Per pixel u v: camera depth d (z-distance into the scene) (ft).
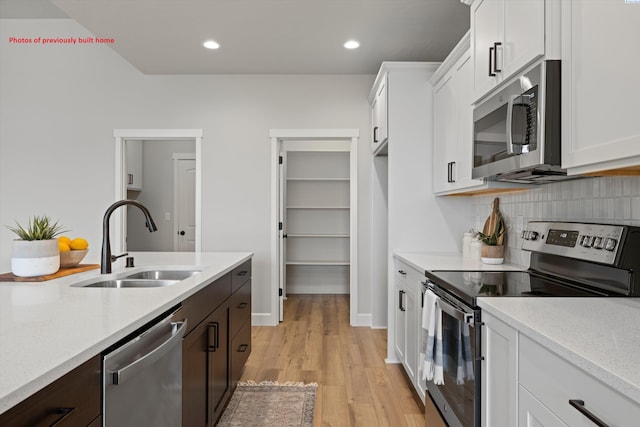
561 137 4.68
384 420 7.52
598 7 4.01
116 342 3.44
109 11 9.75
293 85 14.16
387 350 11.28
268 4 9.45
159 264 7.86
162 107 14.12
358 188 14.14
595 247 5.11
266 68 13.55
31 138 14.10
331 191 19.21
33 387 2.35
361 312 14.08
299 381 9.24
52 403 2.59
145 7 9.55
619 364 2.60
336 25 10.51
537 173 5.73
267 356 10.89
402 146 10.46
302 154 19.22
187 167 19.67
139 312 3.94
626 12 3.61
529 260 7.45
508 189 7.81
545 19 4.81
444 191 9.41
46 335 3.21
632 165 3.67
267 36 11.13
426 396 7.05
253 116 14.17
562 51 4.63
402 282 9.52
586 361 2.71
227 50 12.08
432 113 10.41
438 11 9.78
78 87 14.10
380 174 13.88
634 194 4.99
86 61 14.11
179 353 4.95
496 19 6.10
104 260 6.38
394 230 10.44
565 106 4.57
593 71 4.08
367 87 14.15
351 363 10.41
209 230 14.23
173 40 11.38
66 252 6.46
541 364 3.40
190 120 14.15
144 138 14.26
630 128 3.56
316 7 9.59
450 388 5.71
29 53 14.08
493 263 7.94
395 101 10.46
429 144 10.45
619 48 3.70
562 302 4.52
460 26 10.57
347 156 19.19
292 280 19.12
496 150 6.09
